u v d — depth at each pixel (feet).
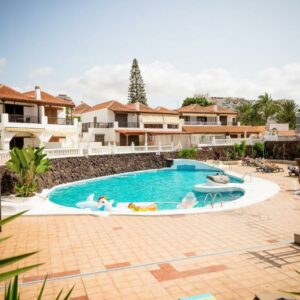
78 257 28.12
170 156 134.72
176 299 20.30
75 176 95.81
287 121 241.76
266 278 23.18
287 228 37.04
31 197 52.85
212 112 191.52
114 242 32.45
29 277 23.88
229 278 23.29
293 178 86.28
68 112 173.47
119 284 22.54
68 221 41.88
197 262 26.50
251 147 154.71
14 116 109.40
